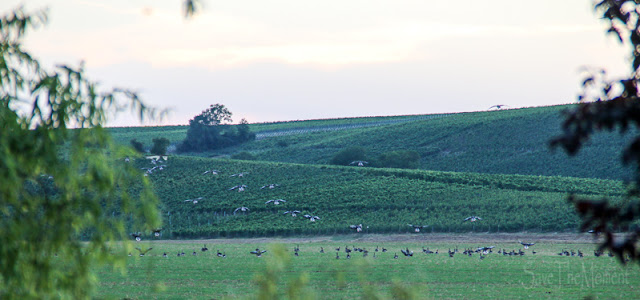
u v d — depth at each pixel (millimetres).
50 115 43531
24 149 42406
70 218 43500
